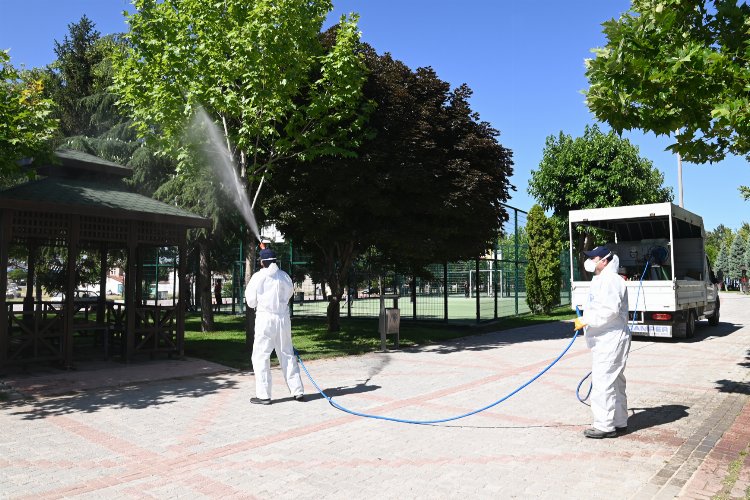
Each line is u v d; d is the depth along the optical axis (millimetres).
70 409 7066
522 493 4152
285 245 21922
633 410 6797
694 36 5852
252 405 7266
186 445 5453
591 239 26328
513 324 19562
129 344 10797
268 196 13812
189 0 10594
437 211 13195
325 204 13250
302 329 17766
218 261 24156
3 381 8898
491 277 23672
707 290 17391
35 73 23000
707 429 5859
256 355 7406
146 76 10945
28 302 12445
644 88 5797
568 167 27156
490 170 14508
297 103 12516
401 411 6863
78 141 19828
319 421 6402
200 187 16484
